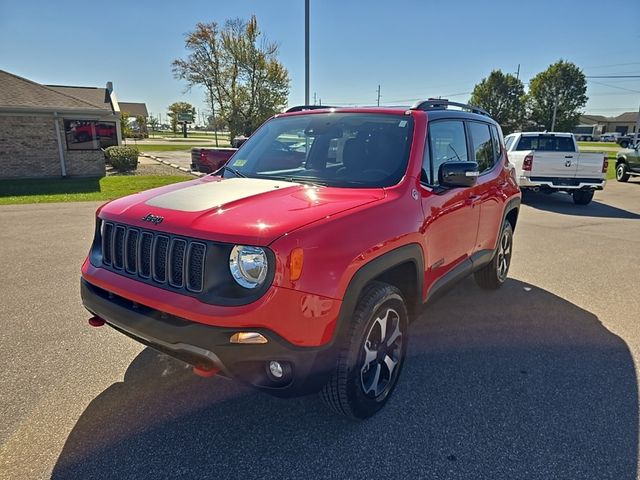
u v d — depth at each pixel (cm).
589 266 609
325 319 221
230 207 241
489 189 419
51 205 1057
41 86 1881
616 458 240
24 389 298
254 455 241
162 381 311
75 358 340
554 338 386
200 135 8888
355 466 233
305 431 260
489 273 481
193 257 220
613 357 353
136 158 2094
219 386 306
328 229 227
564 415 278
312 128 357
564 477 227
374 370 269
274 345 211
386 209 265
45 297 458
